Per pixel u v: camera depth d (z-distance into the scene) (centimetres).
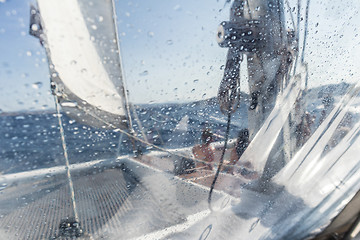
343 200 163
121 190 109
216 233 134
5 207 92
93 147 99
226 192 141
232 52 110
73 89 87
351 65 155
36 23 77
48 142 88
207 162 128
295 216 154
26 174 89
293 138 150
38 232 99
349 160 168
